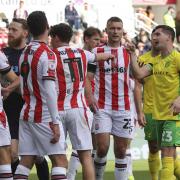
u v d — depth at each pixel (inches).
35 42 585.9
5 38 1408.7
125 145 731.4
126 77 728.3
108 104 727.1
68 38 652.7
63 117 642.2
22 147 595.8
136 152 1099.9
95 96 732.0
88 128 648.4
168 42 676.7
